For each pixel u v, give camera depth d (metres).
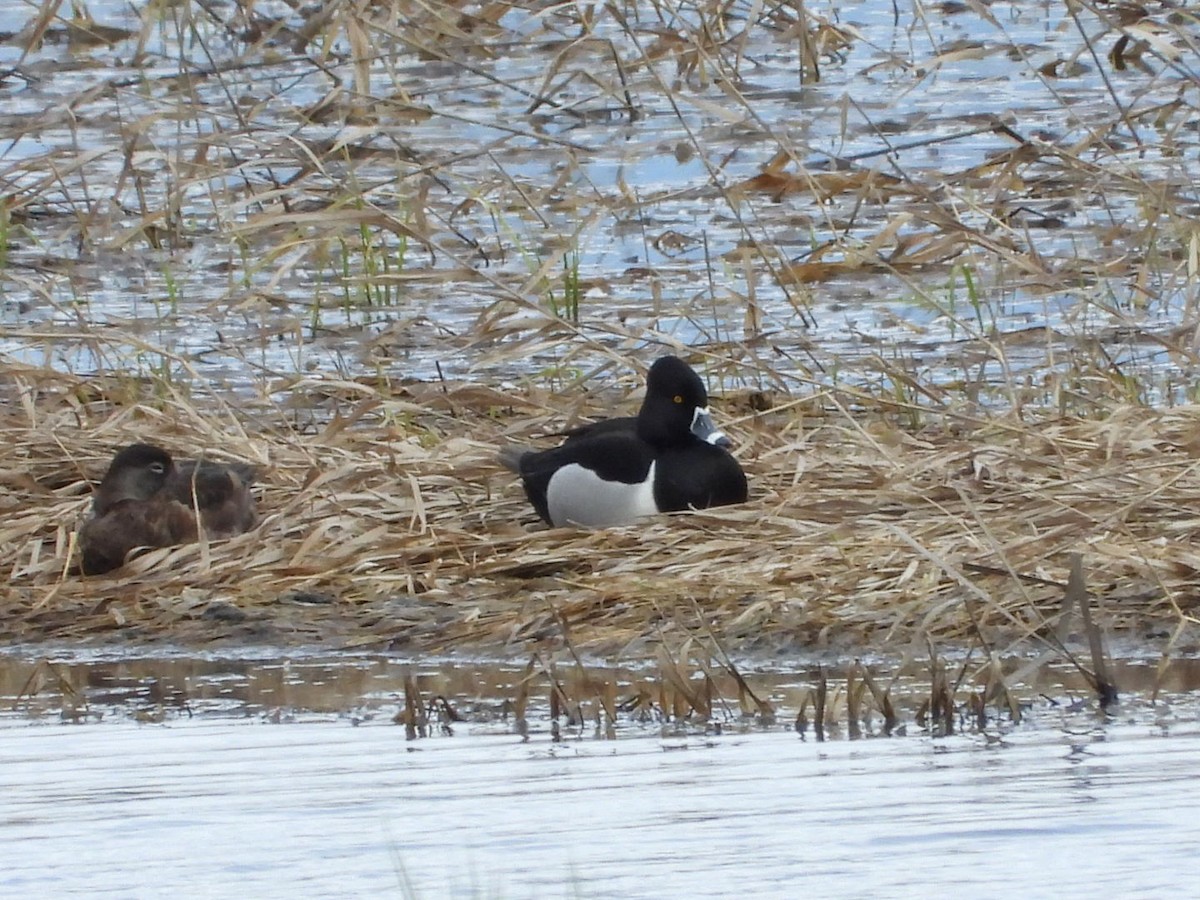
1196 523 11.86
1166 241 18.28
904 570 11.48
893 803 7.93
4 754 9.15
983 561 11.41
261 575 12.30
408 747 9.10
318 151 21.48
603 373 16.58
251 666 11.02
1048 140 22.17
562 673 10.61
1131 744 8.77
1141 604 11.07
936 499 12.80
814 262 18.50
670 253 19.53
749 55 26.17
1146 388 15.80
